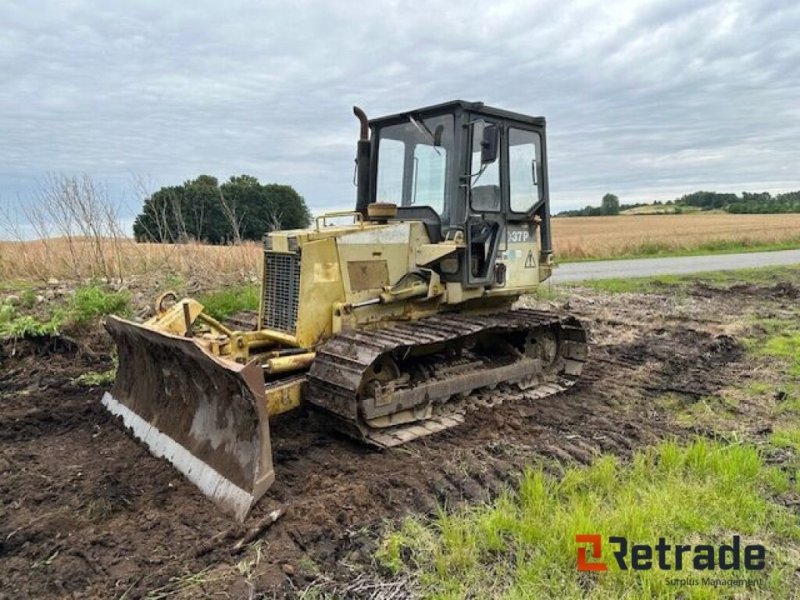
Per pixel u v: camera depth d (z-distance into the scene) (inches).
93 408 245.6
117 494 175.6
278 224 608.4
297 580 138.1
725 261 1010.1
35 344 322.7
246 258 523.2
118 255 471.5
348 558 147.2
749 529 160.4
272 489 177.9
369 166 270.5
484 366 261.4
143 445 207.0
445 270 246.8
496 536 151.5
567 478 182.7
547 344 292.4
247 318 265.1
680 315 471.5
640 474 187.9
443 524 156.7
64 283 435.5
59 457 204.1
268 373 200.7
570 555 144.9
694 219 2519.7
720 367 331.0
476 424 234.2
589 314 480.4
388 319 236.4
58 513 166.1
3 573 141.3
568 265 949.2
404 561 146.0
